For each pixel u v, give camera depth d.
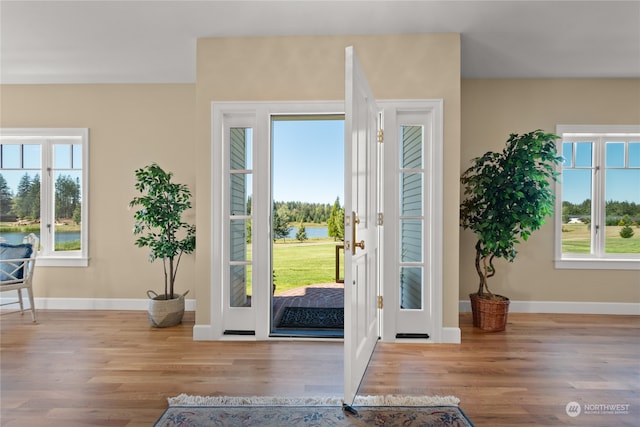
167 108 3.98
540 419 1.87
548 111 3.86
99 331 3.22
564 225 3.95
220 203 3.03
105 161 3.97
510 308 3.86
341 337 3.02
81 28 2.83
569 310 3.83
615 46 3.12
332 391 2.15
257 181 3.01
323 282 6.31
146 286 3.98
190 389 2.17
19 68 3.56
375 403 2.01
